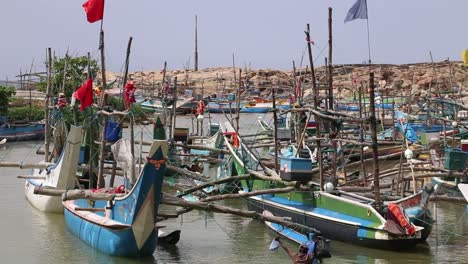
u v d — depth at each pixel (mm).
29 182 32750
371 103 23938
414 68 112750
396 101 82688
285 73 127250
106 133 27984
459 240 25281
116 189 23781
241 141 32469
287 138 48469
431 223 23938
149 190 20484
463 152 30344
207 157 39938
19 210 30672
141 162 23500
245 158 31078
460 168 30328
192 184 35188
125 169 23531
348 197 25703
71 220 25641
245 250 23641
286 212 26703
